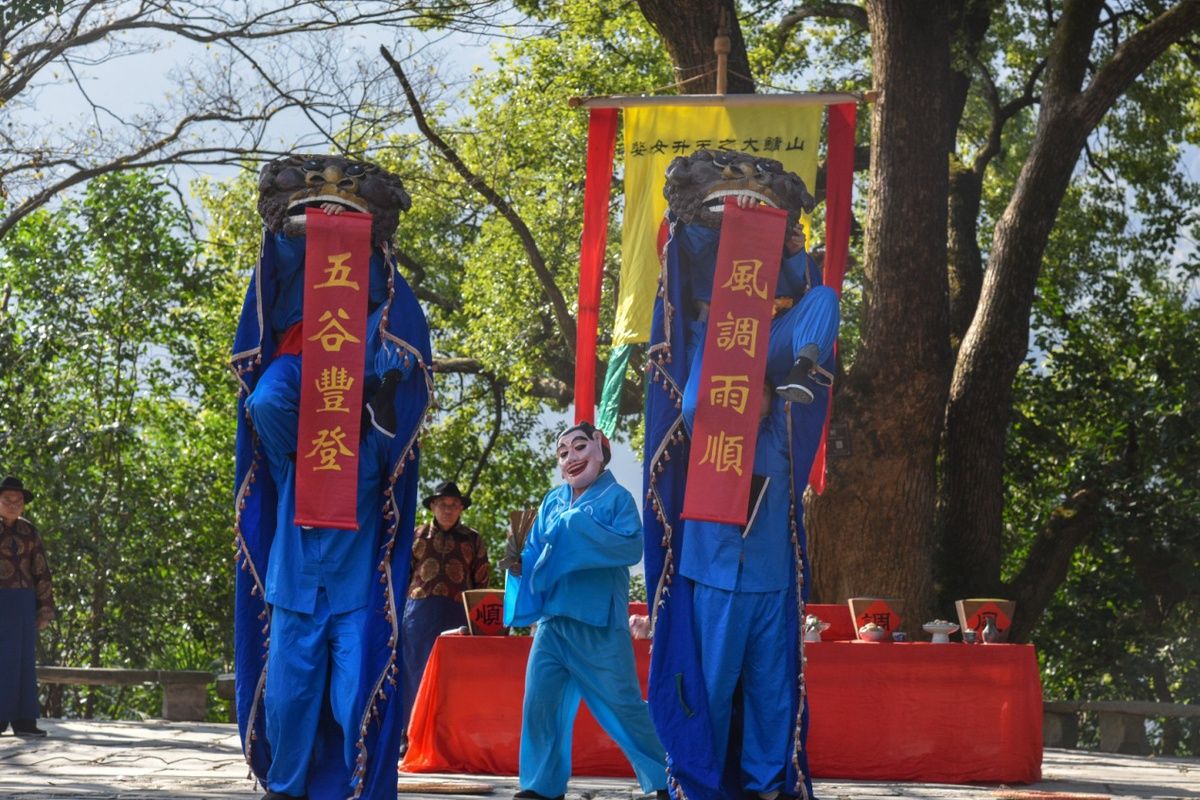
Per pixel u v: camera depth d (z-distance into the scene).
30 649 12.64
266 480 6.42
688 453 6.76
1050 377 23.56
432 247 27.34
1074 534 19.92
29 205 17.72
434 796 8.27
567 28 21.95
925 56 16.56
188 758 10.59
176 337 26.58
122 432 23.86
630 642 8.12
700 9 16.28
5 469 22.70
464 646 9.98
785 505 6.66
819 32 26.92
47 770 9.68
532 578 8.02
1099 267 25.61
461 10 17.77
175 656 24.50
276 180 6.40
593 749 9.80
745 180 6.79
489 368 23.00
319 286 6.24
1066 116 17.72
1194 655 21.47
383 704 6.05
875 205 16.64
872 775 9.71
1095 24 17.91
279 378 6.30
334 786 6.13
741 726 6.64
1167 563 21.14
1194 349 22.75
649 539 6.68
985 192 27.00
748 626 6.53
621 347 10.65
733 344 6.59
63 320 24.70
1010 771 9.67
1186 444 21.03
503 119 22.70
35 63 16.73
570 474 8.17
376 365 6.35
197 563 24.88
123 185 24.80
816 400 6.70
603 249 11.40
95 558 23.14
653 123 10.93
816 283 7.00
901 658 9.81
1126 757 12.76
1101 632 21.92
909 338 16.27
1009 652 9.80
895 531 16.09
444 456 28.72
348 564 6.21
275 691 6.11
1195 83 24.44
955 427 18.48
